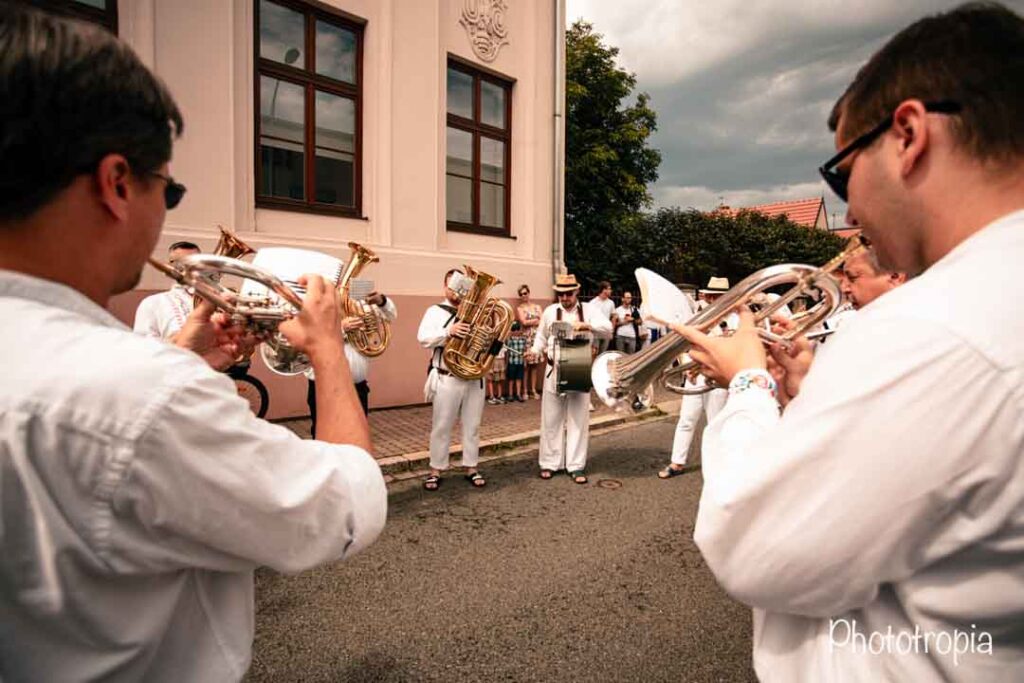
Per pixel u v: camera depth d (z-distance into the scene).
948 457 0.58
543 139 9.27
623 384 1.74
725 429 0.88
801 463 0.64
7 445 0.58
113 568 0.63
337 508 0.78
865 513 0.61
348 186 7.17
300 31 6.62
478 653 2.44
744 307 1.21
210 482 0.65
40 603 0.61
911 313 0.63
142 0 5.23
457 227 8.27
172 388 0.63
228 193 5.86
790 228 20.08
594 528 3.87
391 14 7.11
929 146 0.69
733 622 2.71
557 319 5.19
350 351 4.76
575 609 2.81
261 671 2.30
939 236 0.71
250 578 0.84
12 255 0.65
